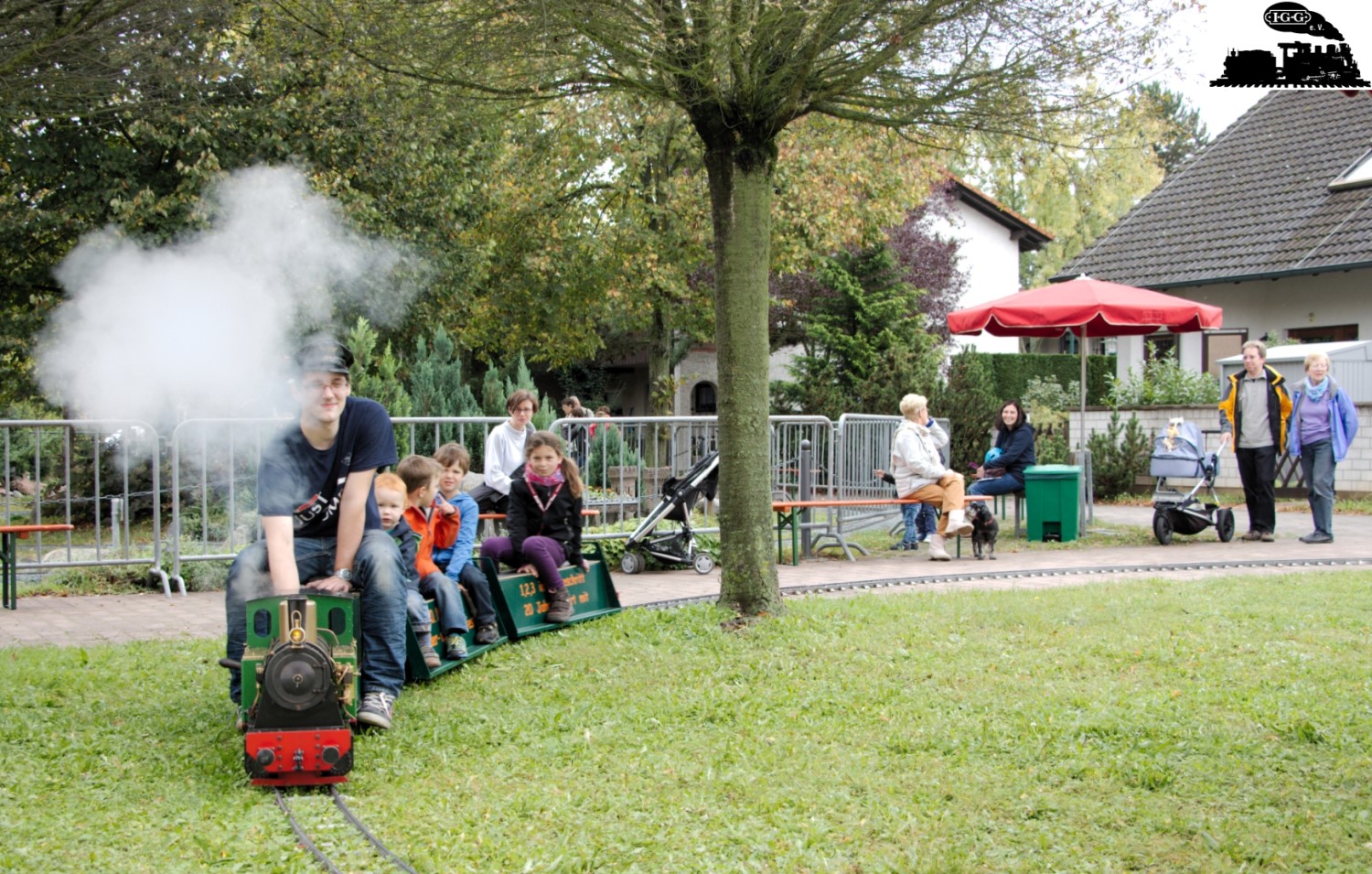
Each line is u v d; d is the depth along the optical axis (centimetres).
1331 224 2267
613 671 611
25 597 934
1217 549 1176
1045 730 491
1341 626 711
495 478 970
